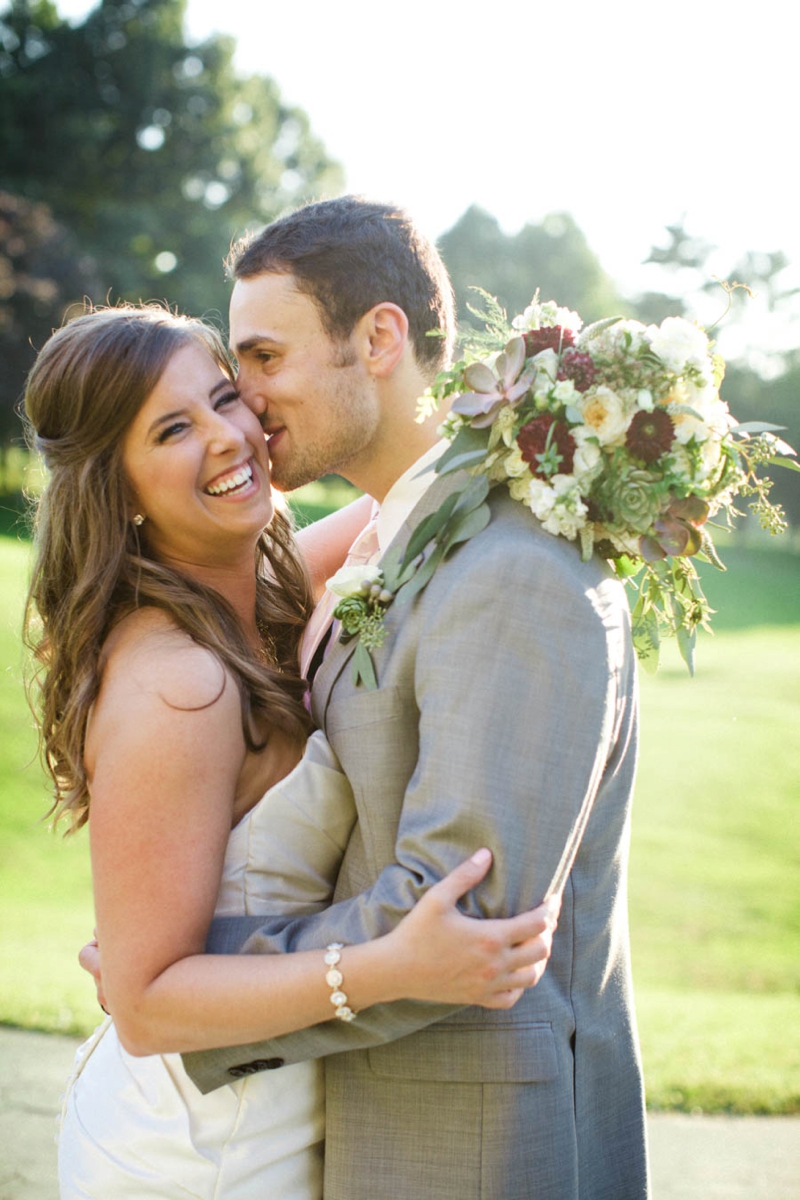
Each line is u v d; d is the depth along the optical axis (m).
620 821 1.88
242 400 2.02
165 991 1.57
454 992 1.50
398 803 1.72
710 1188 3.12
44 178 38.84
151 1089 1.78
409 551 1.72
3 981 4.81
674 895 8.40
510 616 1.57
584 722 1.57
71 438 1.90
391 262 1.96
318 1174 1.83
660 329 1.71
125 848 1.61
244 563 2.11
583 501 1.66
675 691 17.70
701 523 1.79
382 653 1.73
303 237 1.95
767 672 19.58
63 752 1.92
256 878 1.78
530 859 1.54
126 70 39.22
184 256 40.53
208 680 1.70
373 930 1.56
